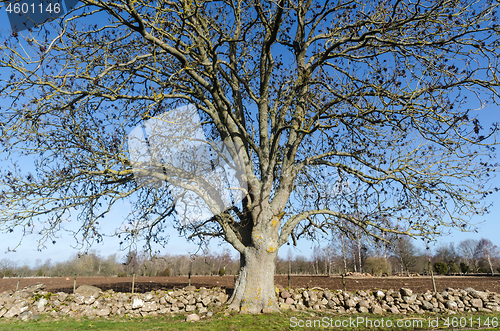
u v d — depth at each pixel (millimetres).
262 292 10367
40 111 9422
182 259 39438
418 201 10984
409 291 11602
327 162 12242
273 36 11031
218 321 9148
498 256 66750
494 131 9133
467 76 9984
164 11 9391
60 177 9969
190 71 11492
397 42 10758
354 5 11227
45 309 11289
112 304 11547
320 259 40906
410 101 10344
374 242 11742
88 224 10398
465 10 10102
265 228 10984
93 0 8328
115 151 10023
